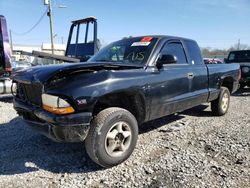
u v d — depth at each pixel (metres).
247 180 3.24
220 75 6.16
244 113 6.94
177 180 3.25
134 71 3.94
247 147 4.27
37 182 3.28
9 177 3.40
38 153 4.14
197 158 3.88
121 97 3.84
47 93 3.33
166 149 4.25
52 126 3.32
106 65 3.73
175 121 5.95
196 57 5.47
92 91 3.33
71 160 3.89
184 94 4.89
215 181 3.22
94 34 9.37
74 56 10.16
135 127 3.80
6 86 7.97
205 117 6.38
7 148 4.35
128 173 3.45
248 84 10.81
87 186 3.18
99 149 3.41
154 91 4.16
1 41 8.24
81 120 3.27
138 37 4.97
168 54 4.47
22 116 3.92
